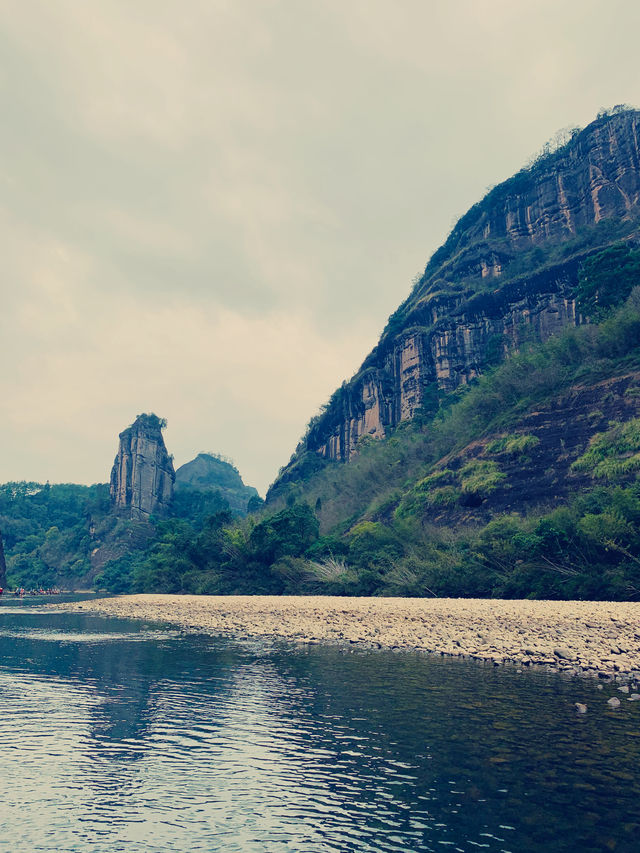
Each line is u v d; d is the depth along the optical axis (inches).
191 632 1109.7
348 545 2541.8
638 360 2410.2
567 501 2089.1
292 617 1278.3
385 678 594.9
